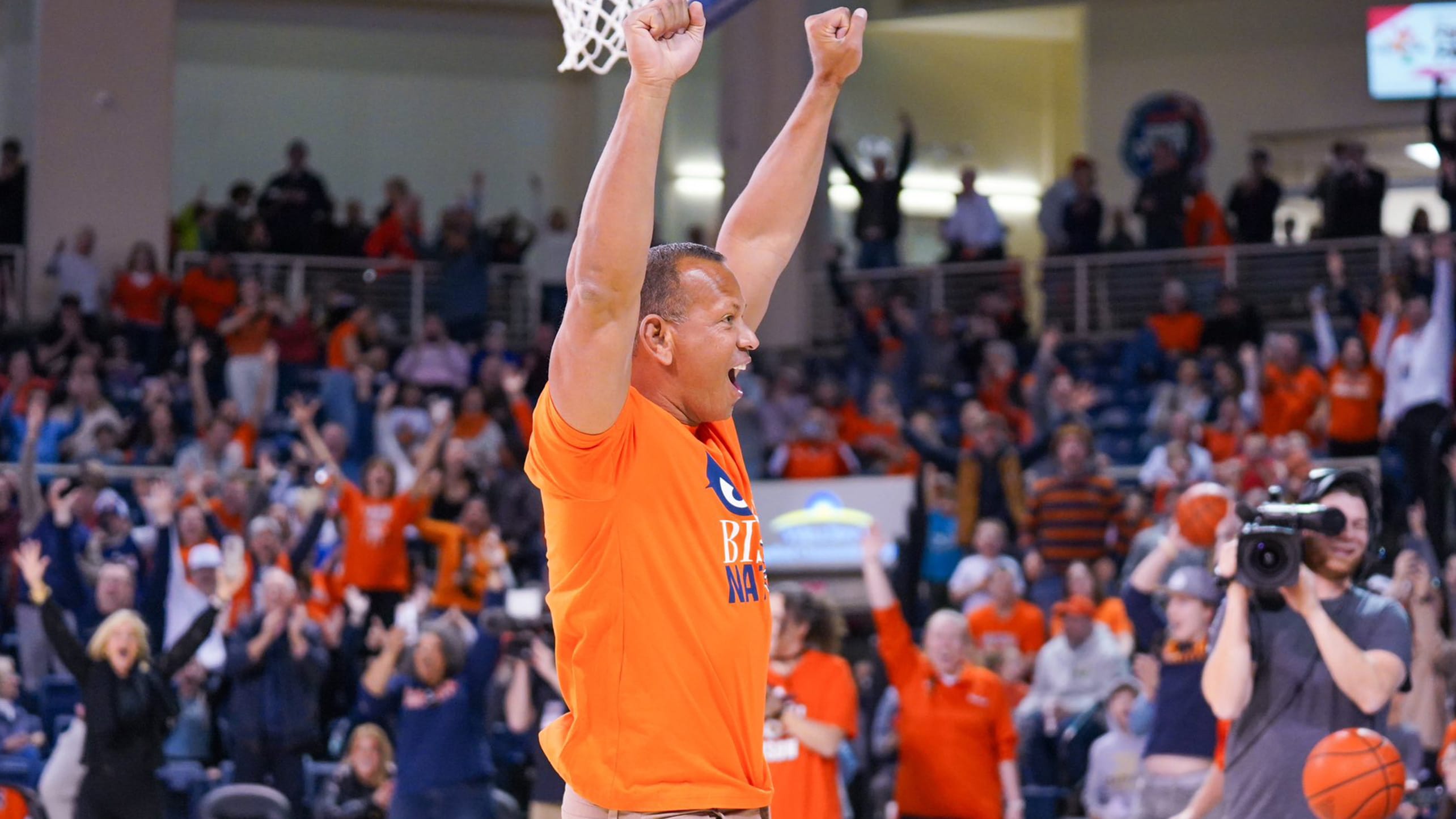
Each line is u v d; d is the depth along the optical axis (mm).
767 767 2953
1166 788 6590
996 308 19500
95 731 8531
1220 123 23828
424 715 8828
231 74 25812
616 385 2633
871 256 20859
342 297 19453
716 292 2922
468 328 19969
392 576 12141
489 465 15609
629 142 2602
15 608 12891
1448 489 13305
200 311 18938
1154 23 24281
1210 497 6469
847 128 26109
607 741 2791
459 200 23203
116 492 14352
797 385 17344
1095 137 24609
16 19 23859
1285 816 4539
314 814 10008
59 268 19578
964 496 13359
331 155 26188
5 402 16094
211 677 10953
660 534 2779
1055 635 10602
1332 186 19281
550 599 2871
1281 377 15250
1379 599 4668
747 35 21062
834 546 12930
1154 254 19766
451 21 26484
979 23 26156
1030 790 9336
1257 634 4617
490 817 8891
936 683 8336
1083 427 12484
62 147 20266
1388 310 14312
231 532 13289
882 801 9547
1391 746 4340
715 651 2809
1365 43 22969
